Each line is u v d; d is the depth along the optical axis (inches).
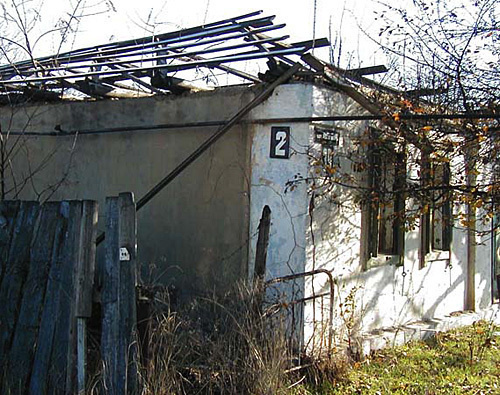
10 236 217.3
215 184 288.2
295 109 269.6
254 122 277.7
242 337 211.2
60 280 199.9
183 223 296.7
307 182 267.0
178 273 295.6
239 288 227.3
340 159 285.4
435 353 305.0
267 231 231.8
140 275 297.0
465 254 397.7
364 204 291.3
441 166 295.7
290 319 266.4
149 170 310.0
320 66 267.7
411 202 334.6
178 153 301.0
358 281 302.0
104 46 328.5
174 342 201.6
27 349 202.7
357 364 269.1
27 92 334.0
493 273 424.2
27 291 207.5
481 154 276.4
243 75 296.4
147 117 311.7
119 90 337.7
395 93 308.8
